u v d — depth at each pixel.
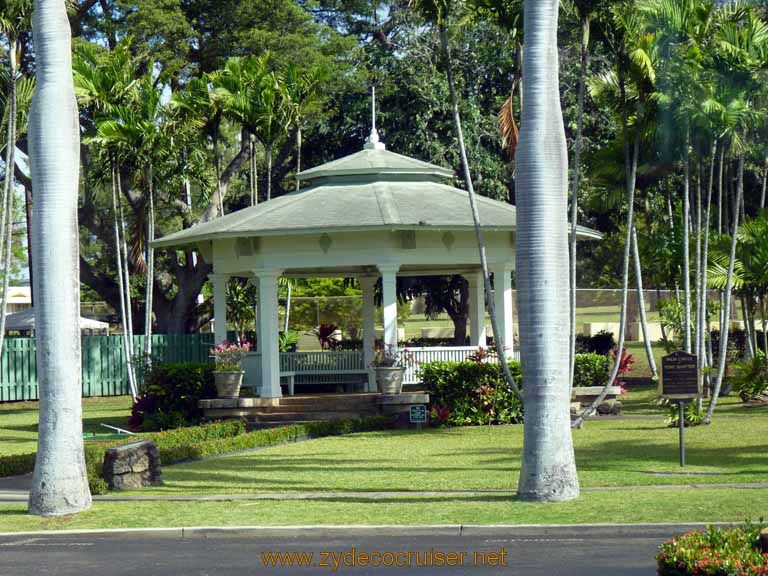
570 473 15.30
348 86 43.97
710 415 25.55
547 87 15.60
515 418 27.41
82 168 46.22
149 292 33.84
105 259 55.97
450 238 27.92
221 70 36.31
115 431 28.64
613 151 29.67
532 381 15.34
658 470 18.09
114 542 13.49
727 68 25.02
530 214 15.47
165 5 40.56
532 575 10.97
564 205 15.68
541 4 15.61
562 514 13.95
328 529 13.45
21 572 11.77
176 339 44.69
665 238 34.34
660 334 53.81
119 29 41.44
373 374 30.55
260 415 27.19
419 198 28.92
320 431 25.34
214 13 42.31
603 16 23.42
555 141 15.60
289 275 32.94
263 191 47.78
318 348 48.69
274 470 19.48
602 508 14.31
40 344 15.41
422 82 41.91
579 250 54.88
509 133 30.27
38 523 14.49
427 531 13.35
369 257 27.58
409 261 27.64
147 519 14.47
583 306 54.62
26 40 38.41
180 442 22.86
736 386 25.69
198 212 49.75
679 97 24.77
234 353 27.67
